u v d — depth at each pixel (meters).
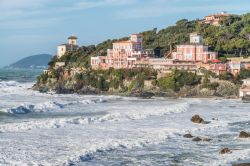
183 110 162.75
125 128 121.38
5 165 79.81
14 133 109.50
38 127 118.69
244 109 171.25
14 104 181.25
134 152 94.19
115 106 181.50
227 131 121.00
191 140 107.88
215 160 88.44
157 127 124.31
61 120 128.12
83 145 97.50
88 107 176.25
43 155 87.81
